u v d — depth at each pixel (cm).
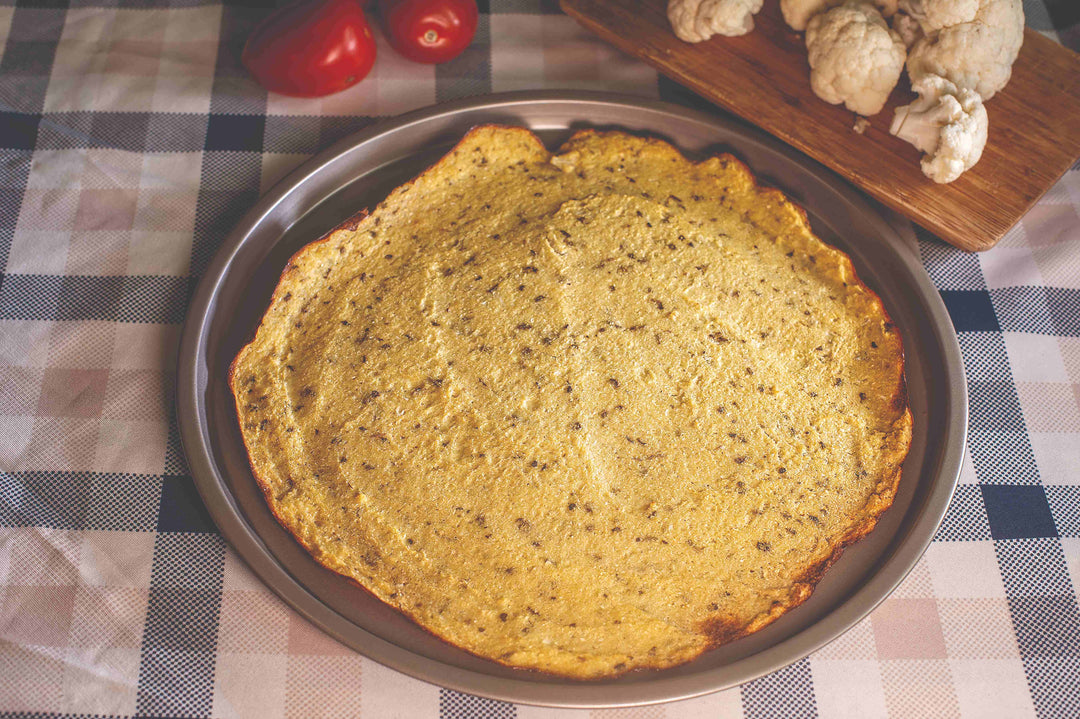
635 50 71
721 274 65
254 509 61
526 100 68
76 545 62
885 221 67
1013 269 69
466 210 67
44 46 73
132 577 62
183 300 67
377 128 68
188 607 61
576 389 63
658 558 60
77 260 68
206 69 72
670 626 59
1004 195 67
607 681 58
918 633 62
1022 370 67
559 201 67
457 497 61
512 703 59
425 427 62
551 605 59
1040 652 62
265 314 64
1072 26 74
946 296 69
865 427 63
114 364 66
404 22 70
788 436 62
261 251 66
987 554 63
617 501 61
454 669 58
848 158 68
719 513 61
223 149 70
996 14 66
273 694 60
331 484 61
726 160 67
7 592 61
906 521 62
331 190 68
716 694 60
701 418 62
